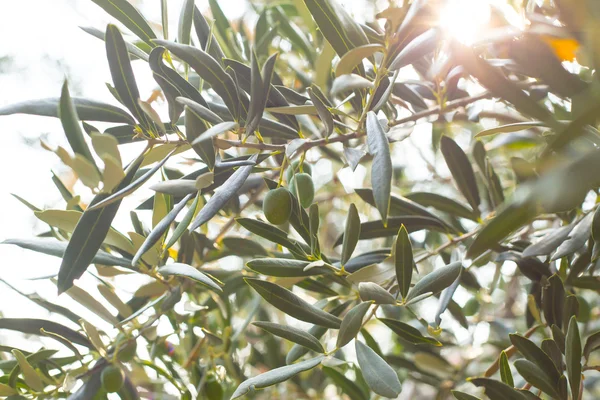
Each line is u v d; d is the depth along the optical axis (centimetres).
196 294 63
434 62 53
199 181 44
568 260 57
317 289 57
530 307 58
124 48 44
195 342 65
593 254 47
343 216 95
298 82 74
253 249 63
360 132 49
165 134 44
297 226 49
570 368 45
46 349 52
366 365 43
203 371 63
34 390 52
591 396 83
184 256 58
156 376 62
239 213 63
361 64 49
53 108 45
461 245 62
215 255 63
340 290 73
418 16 43
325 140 49
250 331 75
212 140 44
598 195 52
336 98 62
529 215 37
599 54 35
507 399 45
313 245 49
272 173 67
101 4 49
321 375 78
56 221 47
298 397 77
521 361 46
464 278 63
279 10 70
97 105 45
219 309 67
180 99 42
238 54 64
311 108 47
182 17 49
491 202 62
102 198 45
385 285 54
